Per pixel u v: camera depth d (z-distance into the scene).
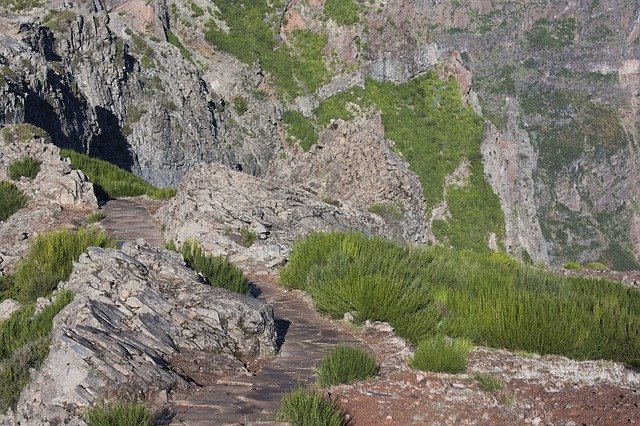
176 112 95.12
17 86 54.75
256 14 137.88
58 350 8.70
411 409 8.64
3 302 13.28
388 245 16.73
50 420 7.94
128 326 9.62
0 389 9.06
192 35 128.62
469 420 8.43
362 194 26.14
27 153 23.05
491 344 11.72
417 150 120.12
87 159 30.59
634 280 20.61
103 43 85.81
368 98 130.50
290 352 10.69
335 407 8.45
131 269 10.80
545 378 10.28
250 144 113.75
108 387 8.41
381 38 136.00
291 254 16.08
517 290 14.30
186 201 18.45
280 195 19.34
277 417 8.07
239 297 10.73
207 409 8.41
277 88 127.06
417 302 12.33
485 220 108.44
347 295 12.48
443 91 131.38
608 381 10.49
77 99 69.88
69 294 10.73
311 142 119.62
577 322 12.04
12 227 18.73
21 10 97.56
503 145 123.19
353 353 9.74
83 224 19.33
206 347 9.90
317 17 138.62
